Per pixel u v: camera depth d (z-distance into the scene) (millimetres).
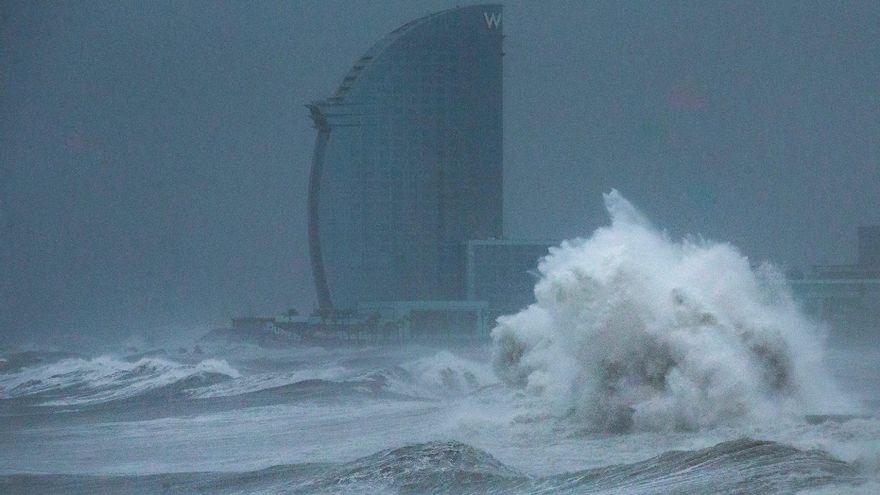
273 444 128875
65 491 101438
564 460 99375
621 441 108625
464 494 84625
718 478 78250
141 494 98188
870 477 73812
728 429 110938
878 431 99375
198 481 101562
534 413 127438
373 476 91688
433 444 98562
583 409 121625
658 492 77125
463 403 154250
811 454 81375
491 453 104688
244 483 98188
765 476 76438
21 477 109562
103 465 119000
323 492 89375
